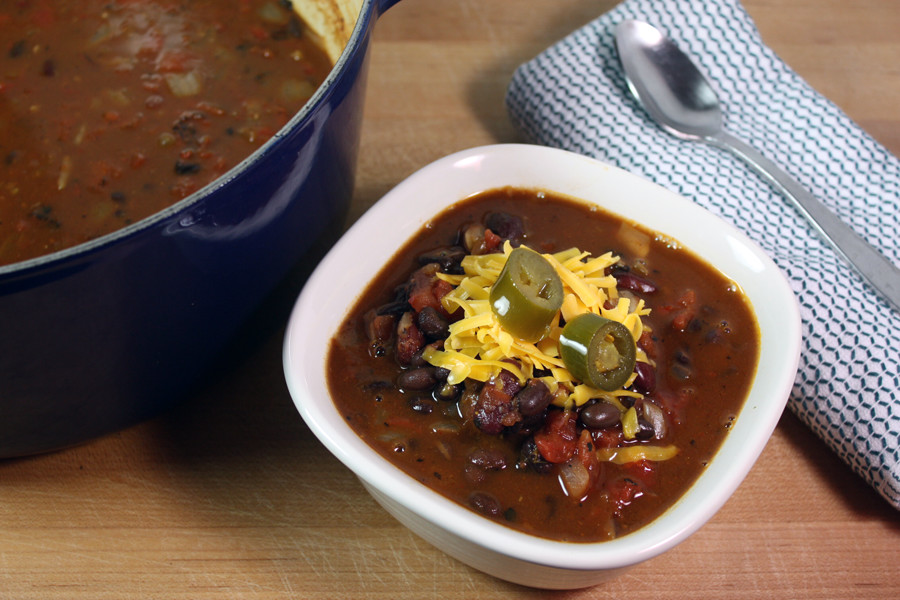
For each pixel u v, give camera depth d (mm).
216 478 425
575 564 349
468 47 571
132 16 473
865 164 499
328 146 392
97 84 446
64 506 417
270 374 452
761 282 417
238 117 440
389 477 359
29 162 417
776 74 525
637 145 491
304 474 427
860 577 411
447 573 407
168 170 418
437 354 390
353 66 382
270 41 471
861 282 456
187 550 408
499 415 379
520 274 384
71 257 332
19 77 447
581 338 377
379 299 421
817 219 469
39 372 360
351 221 498
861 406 425
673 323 417
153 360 384
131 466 427
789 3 595
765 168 486
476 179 442
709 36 527
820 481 433
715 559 413
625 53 512
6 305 333
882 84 561
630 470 385
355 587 403
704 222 429
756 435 375
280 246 397
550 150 443
